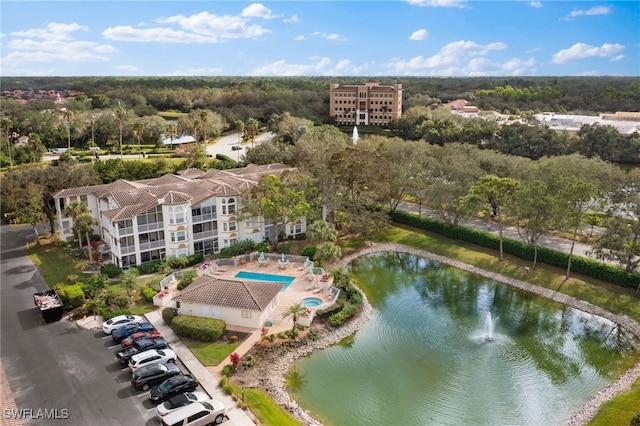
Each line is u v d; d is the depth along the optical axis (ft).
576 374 142.20
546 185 213.25
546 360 149.79
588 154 382.01
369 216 249.14
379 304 189.37
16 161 388.78
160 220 210.38
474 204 228.63
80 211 212.64
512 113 654.94
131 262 204.44
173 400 113.29
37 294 173.68
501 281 209.77
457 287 207.21
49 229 262.88
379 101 652.89
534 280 205.36
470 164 274.57
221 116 573.74
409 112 574.15
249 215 224.74
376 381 136.67
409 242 255.29
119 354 136.67
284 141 484.33
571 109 643.86
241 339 151.23
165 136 480.23
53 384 126.82
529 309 185.98
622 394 129.90
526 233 238.07
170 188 227.61
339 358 148.46
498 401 128.47
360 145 345.92
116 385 126.41
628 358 151.23
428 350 154.20
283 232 245.65
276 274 202.69
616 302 181.88
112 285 189.88
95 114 513.86
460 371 142.51
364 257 241.76
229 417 114.11
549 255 213.46
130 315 160.86
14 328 157.17
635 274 187.11
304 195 242.78
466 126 464.24
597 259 209.77
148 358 132.16
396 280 215.10
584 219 207.31
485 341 160.45
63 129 465.47
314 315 166.71
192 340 150.51
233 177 252.62
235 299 159.22
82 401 119.75
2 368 134.31
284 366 142.20
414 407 125.49
